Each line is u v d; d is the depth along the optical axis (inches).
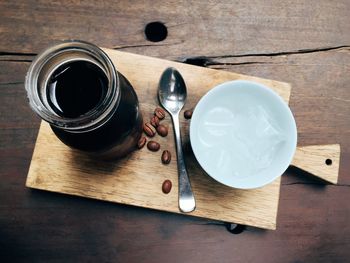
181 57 13.3
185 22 13.5
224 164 11.8
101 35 13.2
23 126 12.8
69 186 11.9
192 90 12.5
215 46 13.4
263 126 11.7
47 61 8.8
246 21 13.6
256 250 13.1
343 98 13.8
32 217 12.6
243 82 11.4
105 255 12.7
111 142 9.7
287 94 12.8
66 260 12.6
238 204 12.1
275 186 12.3
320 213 13.3
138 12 13.4
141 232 12.8
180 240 12.9
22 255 12.5
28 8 13.2
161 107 12.3
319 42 13.8
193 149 10.8
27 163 12.7
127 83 10.1
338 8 14.0
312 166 12.7
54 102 9.3
